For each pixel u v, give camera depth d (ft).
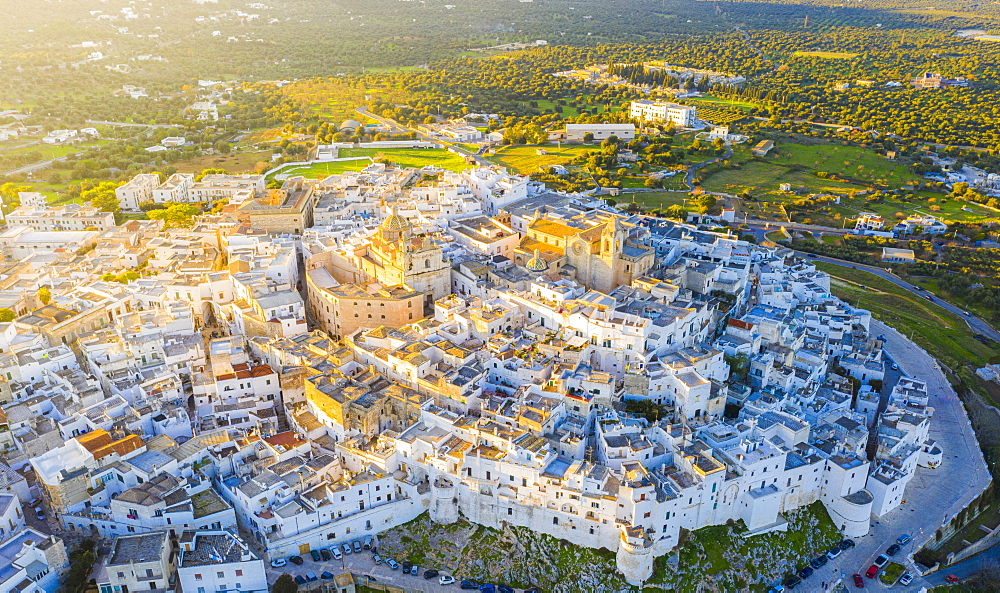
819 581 647.56
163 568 581.12
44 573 570.87
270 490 636.48
